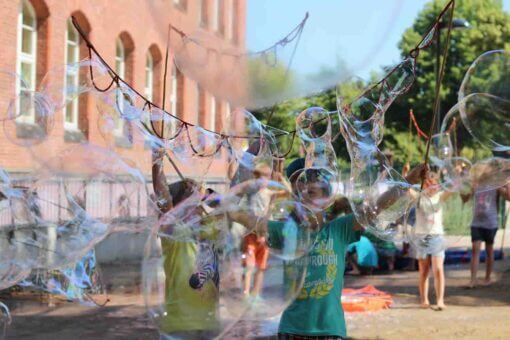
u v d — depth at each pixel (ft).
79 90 17.95
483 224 31.30
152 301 11.94
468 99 14.32
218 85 11.35
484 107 14.23
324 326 12.07
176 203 13.99
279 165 17.02
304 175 13.04
